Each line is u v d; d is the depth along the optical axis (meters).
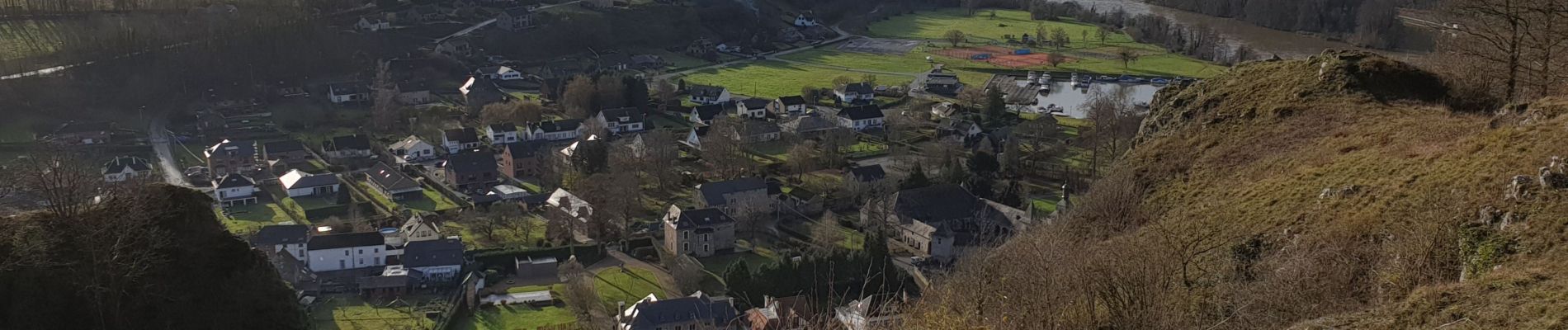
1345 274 60.03
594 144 180.00
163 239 87.56
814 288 118.75
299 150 186.88
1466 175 64.75
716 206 156.38
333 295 125.62
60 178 104.12
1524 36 93.25
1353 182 72.19
